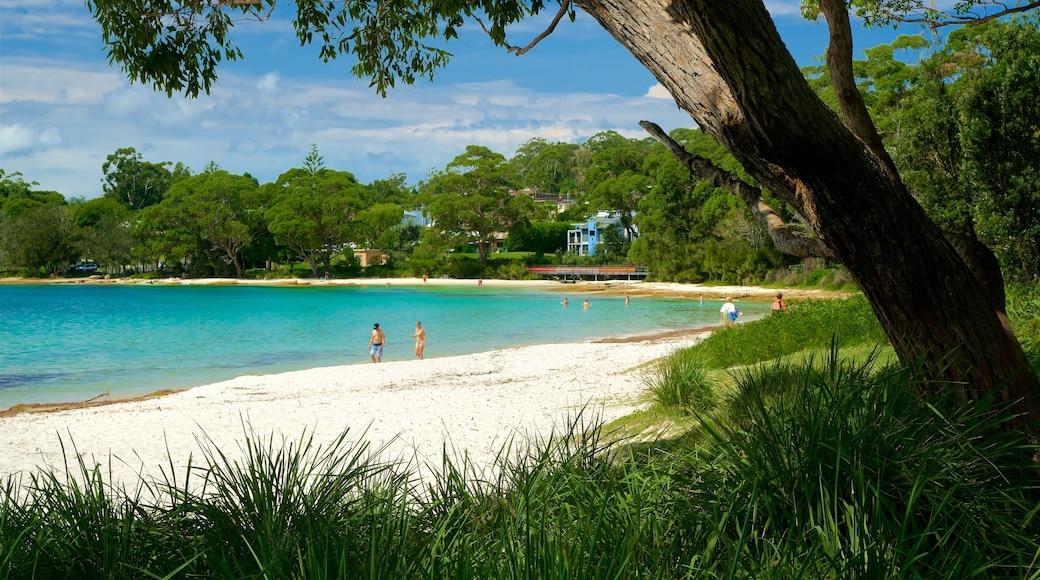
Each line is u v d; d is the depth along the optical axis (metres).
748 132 3.00
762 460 2.73
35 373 20.64
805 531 2.34
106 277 94.31
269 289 74.50
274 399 14.10
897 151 15.86
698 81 3.06
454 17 6.25
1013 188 13.62
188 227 88.88
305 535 2.51
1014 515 2.61
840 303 14.21
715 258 61.12
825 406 2.99
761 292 53.34
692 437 3.73
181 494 3.01
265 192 92.81
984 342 3.28
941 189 14.80
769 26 2.57
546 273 80.00
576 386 13.23
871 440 2.72
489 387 14.23
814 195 3.12
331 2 6.60
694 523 2.51
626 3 3.19
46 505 2.79
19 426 11.23
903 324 3.35
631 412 9.04
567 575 2.01
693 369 7.93
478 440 8.62
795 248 3.59
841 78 3.48
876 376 3.28
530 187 165.75
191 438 9.85
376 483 3.22
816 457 2.62
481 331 32.09
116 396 16.91
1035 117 13.86
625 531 2.31
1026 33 14.10
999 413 3.23
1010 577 2.21
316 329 33.41
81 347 26.67
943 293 3.24
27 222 92.25
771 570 2.15
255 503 2.78
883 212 3.12
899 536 2.16
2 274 98.88
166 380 19.50
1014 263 13.81
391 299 56.53
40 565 2.44
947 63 15.38
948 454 2.70
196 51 5.74
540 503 2.78
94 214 96.94
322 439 9.29
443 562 2.24
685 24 3.06
